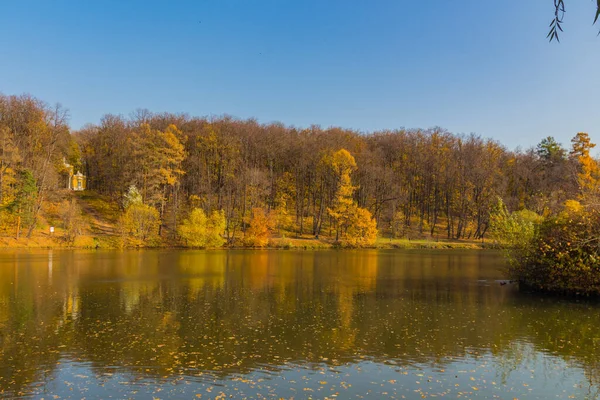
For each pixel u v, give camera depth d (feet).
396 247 236.02
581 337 58.80
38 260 145.89
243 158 272.31
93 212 247.91
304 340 55.72
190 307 75.25
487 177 264.72
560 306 80.33
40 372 43.19
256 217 223.10
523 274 100.42
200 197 250.78
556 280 91.71
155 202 220.64
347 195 243.60
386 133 350.84
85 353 49.29
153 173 218.18
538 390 40.52
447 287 101.45
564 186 237.66
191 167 262.47
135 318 66.59
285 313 71.61
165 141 225.76
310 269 135.33
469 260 170.09
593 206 94.79
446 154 294.87
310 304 79.46
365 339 56.54
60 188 244.01
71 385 39.88
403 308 77.00
